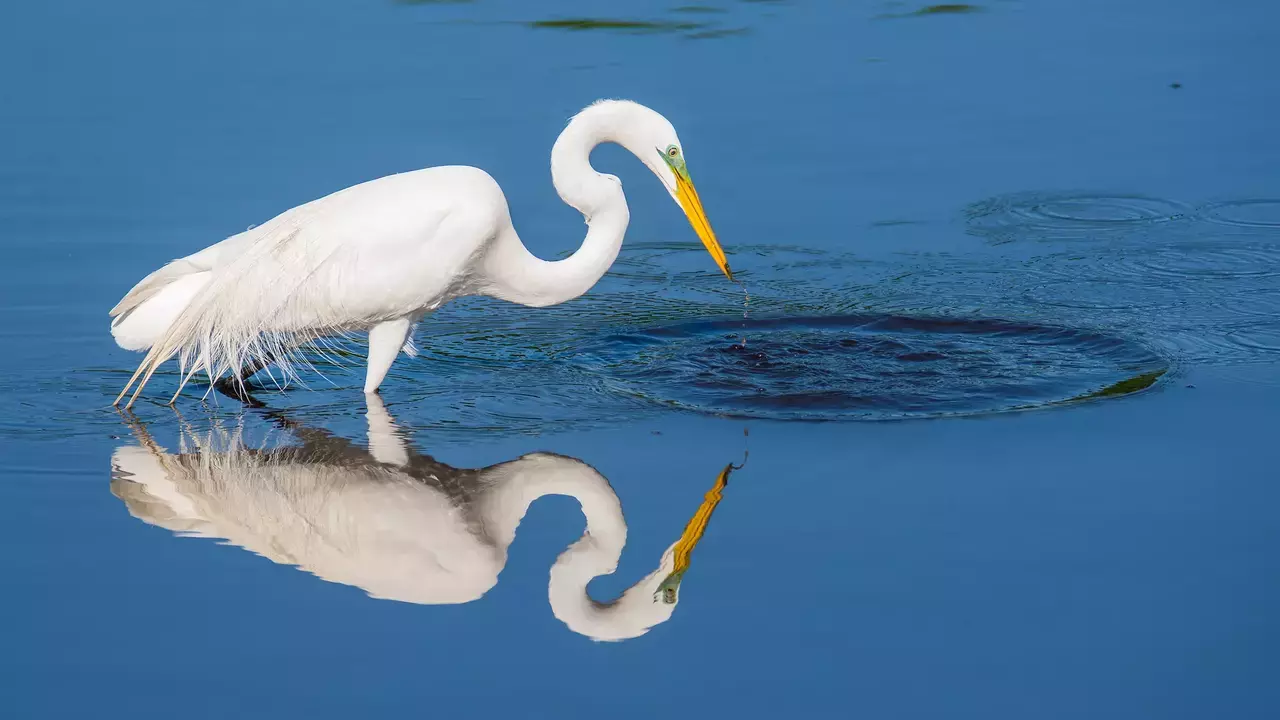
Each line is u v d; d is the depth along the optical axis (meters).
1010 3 23.75
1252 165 17.41
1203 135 18.27
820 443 10.51
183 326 11.54
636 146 12.13
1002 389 11.67
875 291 14.56
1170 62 20.77
